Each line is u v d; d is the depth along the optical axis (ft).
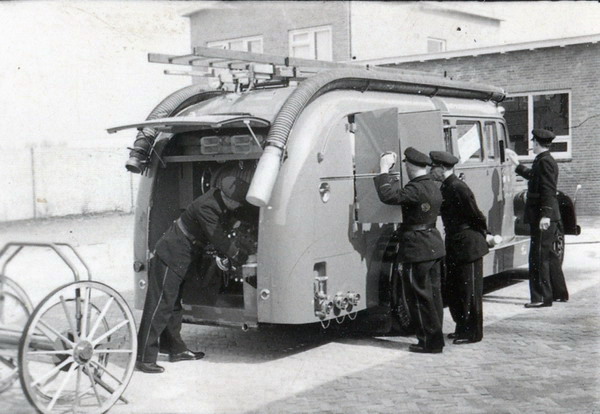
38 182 58.75
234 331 23.80
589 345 20.57
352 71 20.92
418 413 14.82
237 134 19.70
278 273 18.43
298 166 18.62
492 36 68.80
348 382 17.34
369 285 21.22
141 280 21.17
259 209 20.33
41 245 15.05
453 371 18.11
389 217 19.94
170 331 19.56
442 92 25.91
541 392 16.11
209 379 17.76
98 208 63.41
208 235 18.69
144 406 15.52
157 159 20.97
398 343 21.56
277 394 16.39
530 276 26.63
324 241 19.34
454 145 25.25
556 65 54.85
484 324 23.68
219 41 65.77
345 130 20.26
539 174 25.93
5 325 15.57
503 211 29.37
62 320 22.71
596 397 15.66
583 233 47.21
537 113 56.08
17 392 15.88
